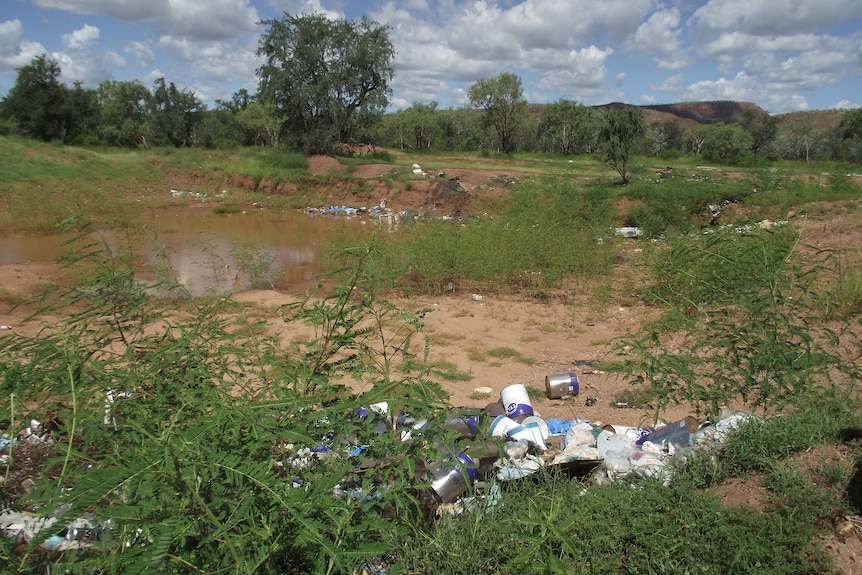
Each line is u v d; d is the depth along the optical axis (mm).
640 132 25766
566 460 4480
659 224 18391
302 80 40375
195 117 56094
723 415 4887
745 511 3328
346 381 7035
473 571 3057
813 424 4137
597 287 12383
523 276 14234
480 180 29453
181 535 2295
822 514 3273
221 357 3941
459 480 3965
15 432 2938
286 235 22516
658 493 3555
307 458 3426
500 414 5902
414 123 74500
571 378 7168
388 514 3457
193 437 2521
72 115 47594
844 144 53188
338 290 3777
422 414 3549
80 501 2199
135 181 32719
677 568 3057
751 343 4996
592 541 3193
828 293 7281
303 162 35250
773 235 7445
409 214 26531
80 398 3029
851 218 15641
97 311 4230
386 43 41125
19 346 3324
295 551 2705
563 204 19234
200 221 25953
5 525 3154
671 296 8281
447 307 12062
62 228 4492
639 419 6113
